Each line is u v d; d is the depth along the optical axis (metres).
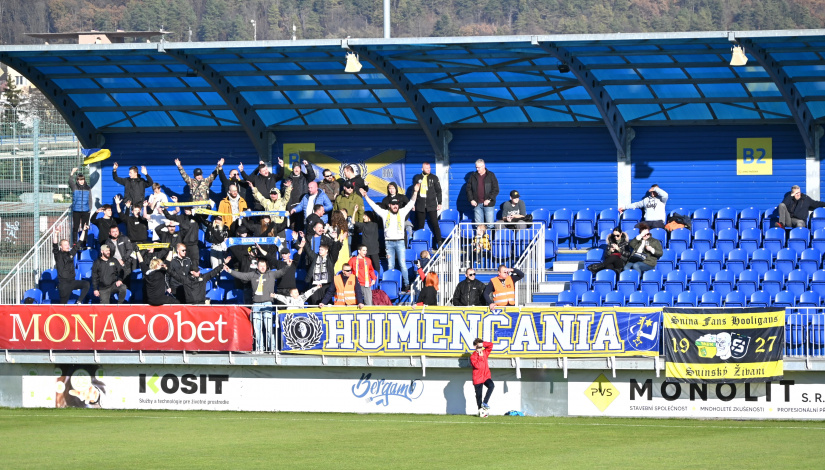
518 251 56.00
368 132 62.94
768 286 51.84
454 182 62.19
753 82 54.88
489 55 52.84
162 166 64.81
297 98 60.25
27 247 64.88
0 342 49.78
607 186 60.72
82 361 49.16
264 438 40.03
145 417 46.22
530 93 58.22
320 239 53.38
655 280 52.44
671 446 37.62
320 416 46.22
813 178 58.34
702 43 49.56
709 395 44.72
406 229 58.69
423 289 49.50
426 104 59.84
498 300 48.22
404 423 43.88
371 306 47.19
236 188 57.56
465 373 46.75
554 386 46.00
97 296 54.69
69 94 60.84
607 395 45.53
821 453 35.97
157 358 48.59
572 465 33.94
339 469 33.72
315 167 63.31
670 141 60.06
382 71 53.97
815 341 47.38
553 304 51.56
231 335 48.12
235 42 50.59
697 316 44.41
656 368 44.69
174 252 54.94
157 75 57.38
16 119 69.94
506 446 37.88
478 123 61.66
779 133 58.84
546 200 61.31
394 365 46.84
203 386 48.84
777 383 44.25
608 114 57.69
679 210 59.53
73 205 62.25
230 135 64.31
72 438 40.28
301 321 47.69
